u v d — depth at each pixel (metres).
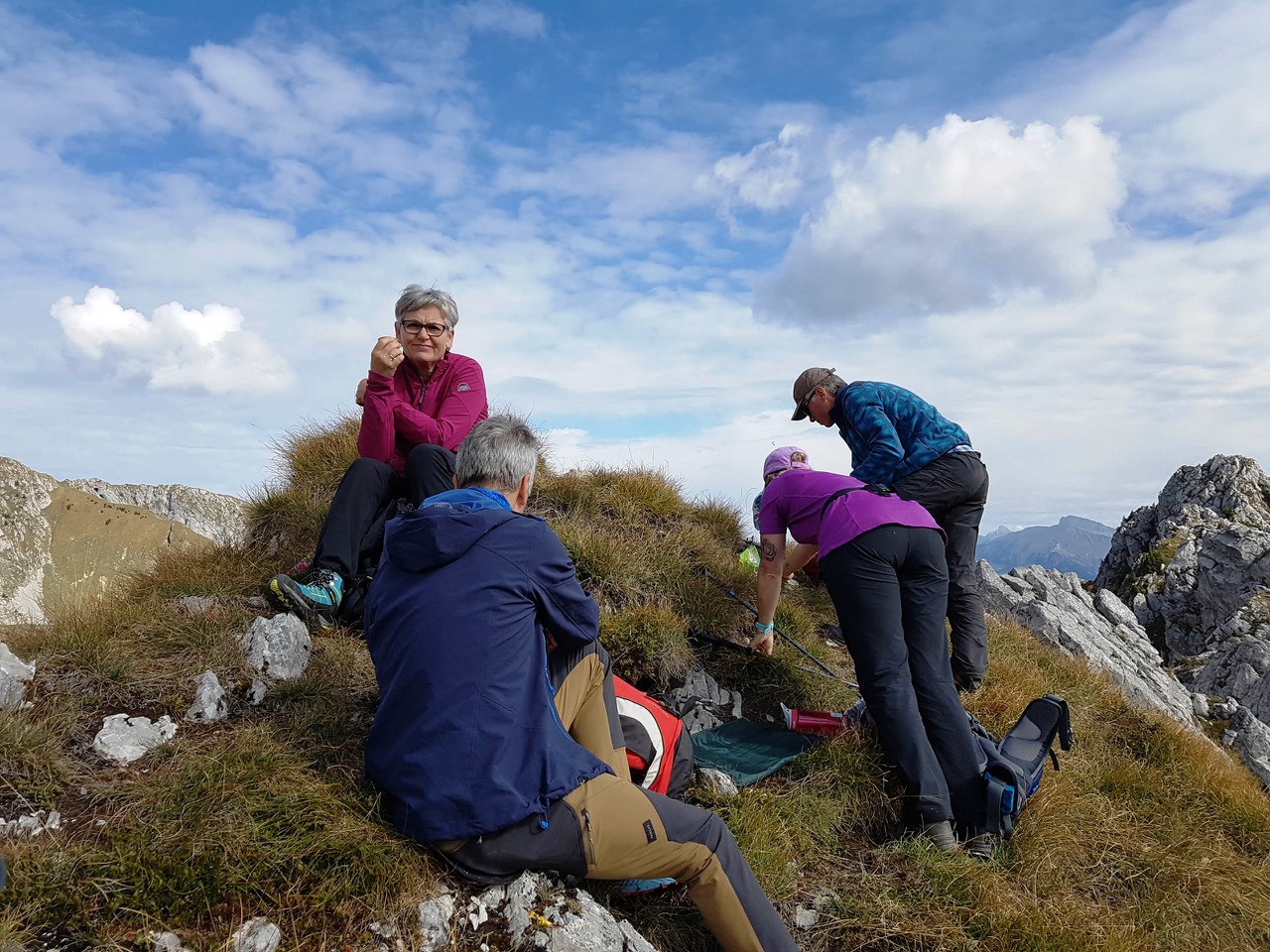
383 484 4.70
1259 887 4.49
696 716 4.88
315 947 2.44
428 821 2.70
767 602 4.94
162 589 4.77
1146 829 4.79
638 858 2.79
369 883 2.64
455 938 2.60
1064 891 3.90
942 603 4.45
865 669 4.28
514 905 2.71
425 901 2.64
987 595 11.62
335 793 2.96
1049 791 4.48
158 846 2.61
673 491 7.32
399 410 4.68
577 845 2.74
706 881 2.86
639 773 3.54
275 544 5.68
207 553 5.45
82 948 2.28
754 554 6.80
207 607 4.42
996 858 4.03
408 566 2.98
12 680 3.31
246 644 3.94
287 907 2.52
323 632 4.36
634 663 4.94
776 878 3.57
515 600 2.97
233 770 3.00
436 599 2.89
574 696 3.33
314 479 6.44
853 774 4.26
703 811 2.95
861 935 3.41
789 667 5.34
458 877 2.79
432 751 2.73
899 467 5.21
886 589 4.29
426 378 5.08
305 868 2.61
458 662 2.80
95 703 3.44
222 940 2.38
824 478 4.75
